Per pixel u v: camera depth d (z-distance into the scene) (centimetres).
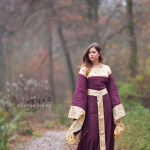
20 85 639
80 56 1945
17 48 1695
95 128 321
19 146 407
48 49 1869
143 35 1275
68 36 1458
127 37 1238
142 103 1058
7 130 337
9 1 1360
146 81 1095
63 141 481
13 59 1797
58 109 1043
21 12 1320
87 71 335
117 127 356
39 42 1920
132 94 1054
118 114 327
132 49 1270
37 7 1297
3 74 1698
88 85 334
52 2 1294
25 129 534
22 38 1611
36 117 742
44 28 1580
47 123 739
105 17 1305
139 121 426
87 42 1404
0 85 1672
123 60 1572
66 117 1069
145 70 1183
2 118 301
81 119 321
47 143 452
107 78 337
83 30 1290
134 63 1252
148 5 1177
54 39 1888
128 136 442
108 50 1570
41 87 724
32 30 1557
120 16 1226
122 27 1223
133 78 1144
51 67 1762
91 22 1276
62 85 2612
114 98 334
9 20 1350
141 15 1208
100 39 1289
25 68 1986
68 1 1288
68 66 1625
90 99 328
